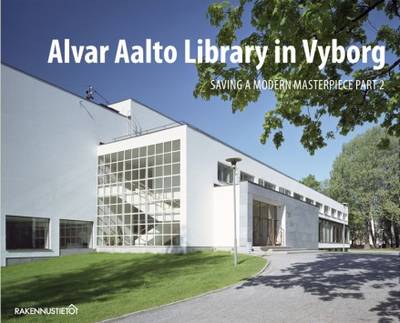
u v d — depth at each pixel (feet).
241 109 28.68
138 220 96.84
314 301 33.68
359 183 201.05
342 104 31.55
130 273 58.59
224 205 98.02
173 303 34.14
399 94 30.55
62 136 96.89
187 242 88.53
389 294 35.86
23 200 86.74
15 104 86.89
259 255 79.97
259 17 24.93
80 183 100.73
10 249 83.30
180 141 92.79
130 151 101.45
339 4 25.27
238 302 34.01
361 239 252.62
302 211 130.41
